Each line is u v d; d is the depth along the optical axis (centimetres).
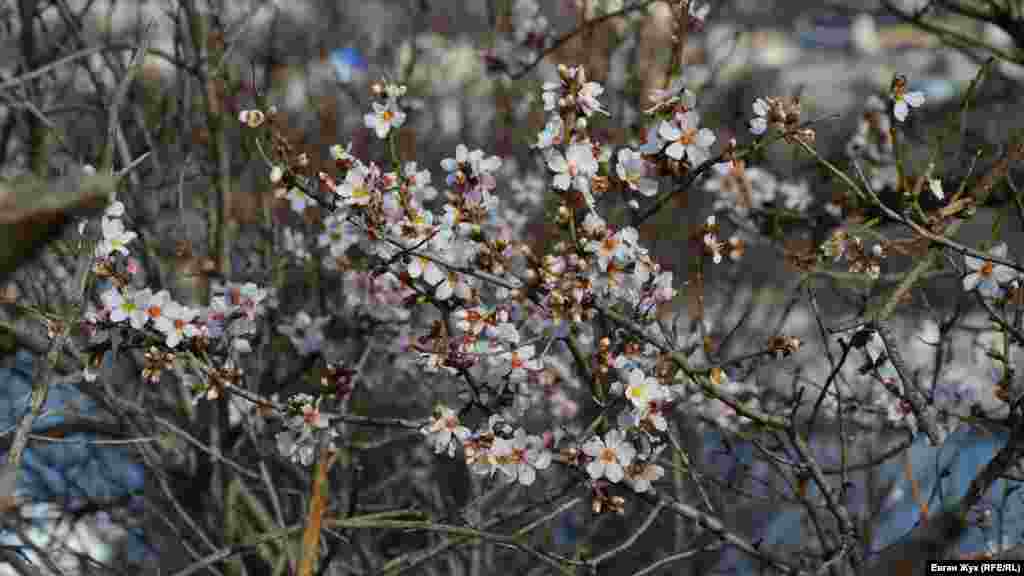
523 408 89
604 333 88
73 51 124
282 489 106
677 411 112
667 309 127
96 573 115
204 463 120
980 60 128
